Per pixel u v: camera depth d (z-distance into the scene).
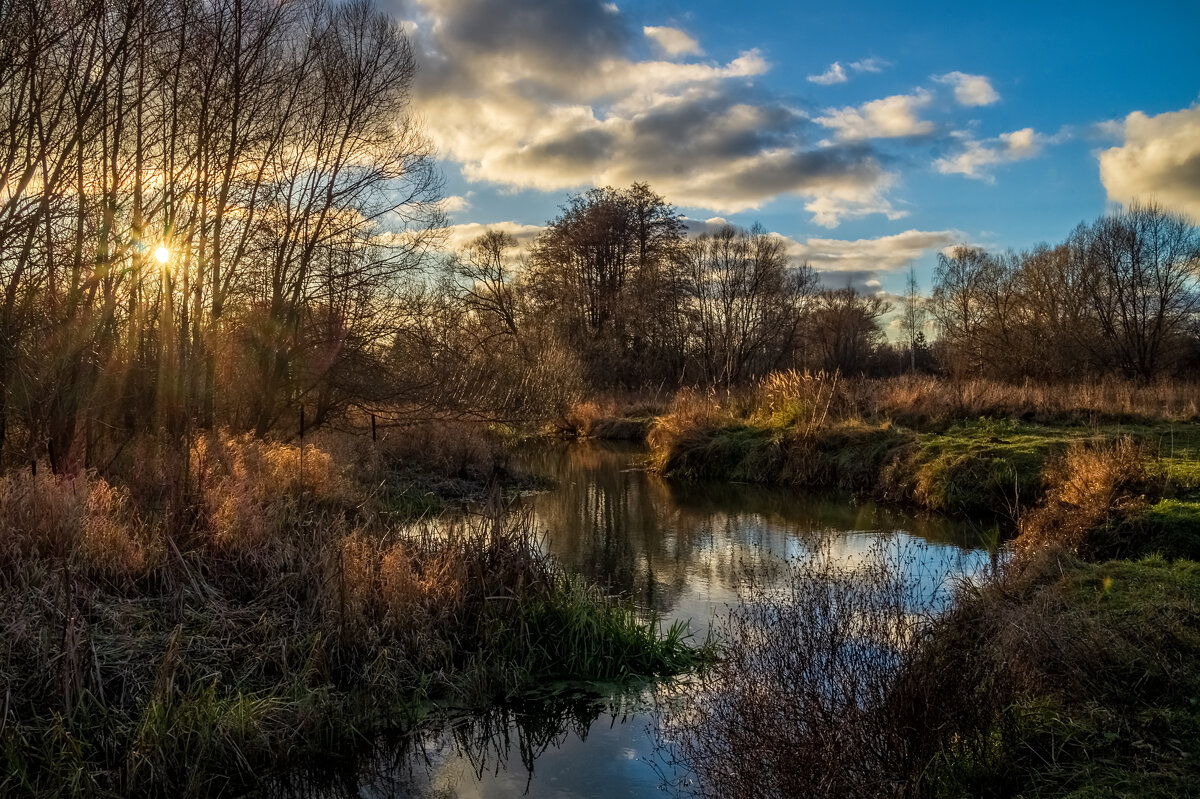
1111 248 29.28
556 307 34.38
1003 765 3.74
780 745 3.88
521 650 6.20
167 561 6.07
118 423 11.45
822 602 5.17
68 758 4.32
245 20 12.04
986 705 3.94
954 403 16.39
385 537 6.87
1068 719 4.00
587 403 27.42
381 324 14.96
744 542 10.43
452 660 6.00
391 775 4.97
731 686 4.78
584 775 4.88
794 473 15.16
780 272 35.41
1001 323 31.42
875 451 14.39
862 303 48.38
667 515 12.52
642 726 5.48
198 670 5.16
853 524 11.41
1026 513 9.62
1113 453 9.38
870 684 4.08
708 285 34.94
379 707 5.36
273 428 14.93
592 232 36.50
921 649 4.42
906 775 3.62
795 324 38.34
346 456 13.77
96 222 9.30
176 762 4.46
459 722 5.51
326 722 5.11
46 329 8.73
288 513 7.93
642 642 6.43
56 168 8.54
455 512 12.07
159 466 8.85
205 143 11.43
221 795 4.57
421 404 16.03
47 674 4.76
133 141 10.54
